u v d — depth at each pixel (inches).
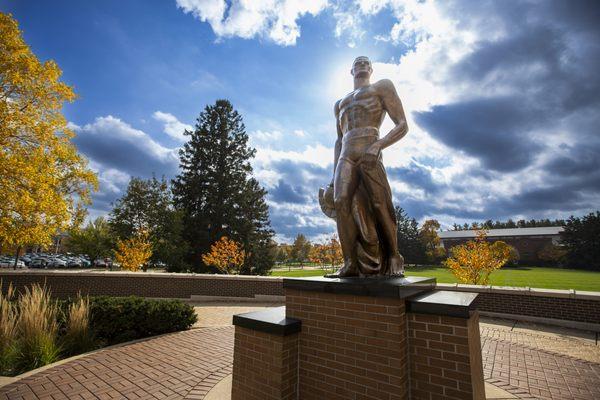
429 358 123.8
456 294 144.6
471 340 121.6
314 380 143.0
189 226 1298.0
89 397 176.9
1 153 499.8
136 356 245.3
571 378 199.2
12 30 553.9
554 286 895.7
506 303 381.1
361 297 134.9
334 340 139.9
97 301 320.8
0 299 271.0
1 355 233.8
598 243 2284.7
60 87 591.2
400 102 183.6
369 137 179.9
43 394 181.0
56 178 595.2
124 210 1225.4
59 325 285.4
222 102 1492.4
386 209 175.5
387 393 123.7
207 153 1425.9
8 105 548.7
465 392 115.1
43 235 562.3
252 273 1359.5
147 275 530.3
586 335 307.7
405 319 130.5
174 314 324.8
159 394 179.9
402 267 181.0
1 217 523.5
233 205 1389.0
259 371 146.3
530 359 235.9
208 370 215.6
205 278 544.7
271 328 144.4
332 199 196.7
